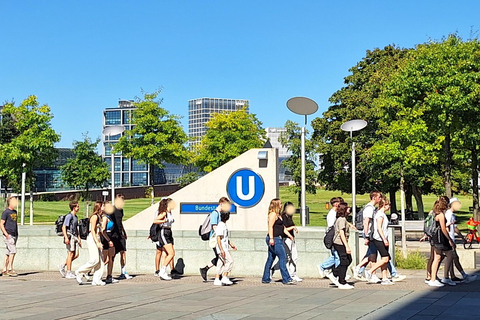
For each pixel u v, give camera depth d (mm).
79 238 14758
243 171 18109
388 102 28672
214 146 52000
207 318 9008
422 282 13359
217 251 13195
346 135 45656
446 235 12477
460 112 27562
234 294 11781
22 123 34812
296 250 14023
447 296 11023
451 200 13133
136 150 40812
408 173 39844
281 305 10242
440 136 28688
